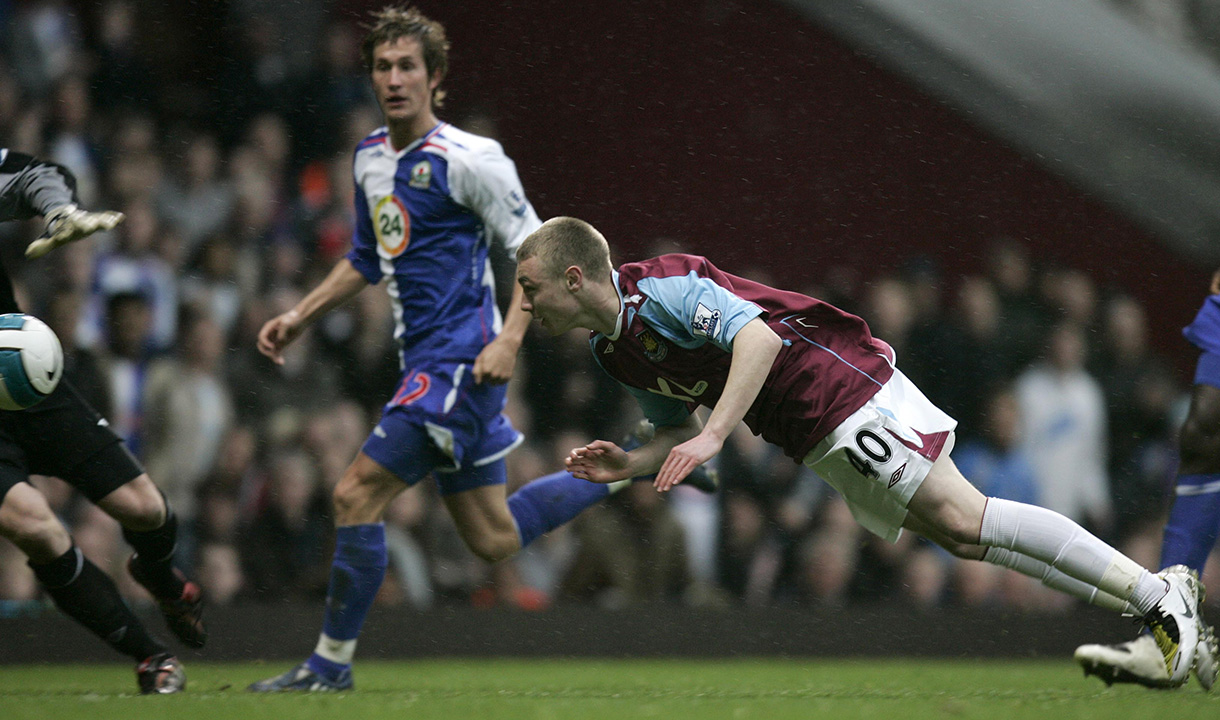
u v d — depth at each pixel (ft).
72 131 127.13
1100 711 45.60
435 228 61.82
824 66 145.79
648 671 82.64
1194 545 60.13
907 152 146.30
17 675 76.38
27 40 130.82
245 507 104.78
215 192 126.41
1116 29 148.56
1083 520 122.62
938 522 51.49
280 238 124.67
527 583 110.42
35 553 53.01
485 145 62.03
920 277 126.52
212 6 136.15
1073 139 147.95
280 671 79.92
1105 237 148.36
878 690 61.57
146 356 112.68
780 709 47.47
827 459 51.13
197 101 134.82
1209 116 148.97
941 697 54.34
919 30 146.00
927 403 51.80
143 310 106.73
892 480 50.55
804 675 77.15
